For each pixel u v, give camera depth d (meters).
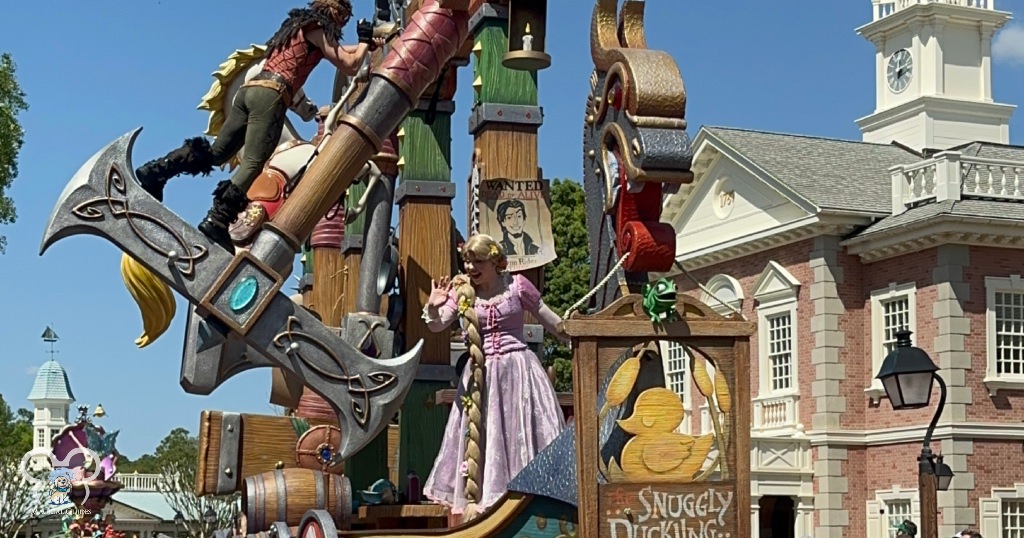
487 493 5.29
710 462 4.61
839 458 32.41
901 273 31.91
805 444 32.97
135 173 5.55
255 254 5.51
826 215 32.69
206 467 5.89
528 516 4.78
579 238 40.69
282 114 5.80
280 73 5.83
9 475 35.50
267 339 5.47
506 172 6.54
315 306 8.30
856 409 32.75
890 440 31.92
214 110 6.11
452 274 7.13
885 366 10.70
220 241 5.49
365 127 5.68
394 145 6.82
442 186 7.12
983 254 30.73
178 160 5.64
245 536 5.48
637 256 4.58
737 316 4.46
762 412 34.69
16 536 35.16
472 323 5.40
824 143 38.38
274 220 5.58
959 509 29.72
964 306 30.42
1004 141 47.22
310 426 6.04
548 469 4.68
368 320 6.34
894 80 48.28
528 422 5.40
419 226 7.06
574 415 4.40
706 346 4.45
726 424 4.43
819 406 32.72
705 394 4.46
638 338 4.39
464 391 5.51
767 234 34.59
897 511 31.69
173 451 63.75
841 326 32.94
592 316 4.37
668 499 4.38
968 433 30.06
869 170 36.69
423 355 6.93
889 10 49.19
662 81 4.50
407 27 5.83
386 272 6.64
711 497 4.39
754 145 36.81
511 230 6.51
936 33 47.16
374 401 5.62
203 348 5.58
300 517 5.48
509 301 5.50
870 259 32.81
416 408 6.86
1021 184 31.64
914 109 46.97
